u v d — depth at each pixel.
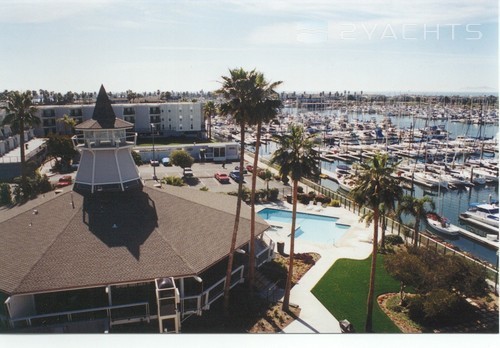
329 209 58.47
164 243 30.56
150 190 38.16
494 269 38.16
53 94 174.62
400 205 41.03
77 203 34.47
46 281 26.08
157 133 126.81
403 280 30.62
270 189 63.34
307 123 164.75
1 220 34.22
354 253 42.84
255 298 32.91
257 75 28.72
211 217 36.34
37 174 60.62
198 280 28.05
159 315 26.78
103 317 27.30
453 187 81.25
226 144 98.88
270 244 38.78
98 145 36.91
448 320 30.36
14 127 54.97
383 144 122.94
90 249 29.12
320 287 35.19
